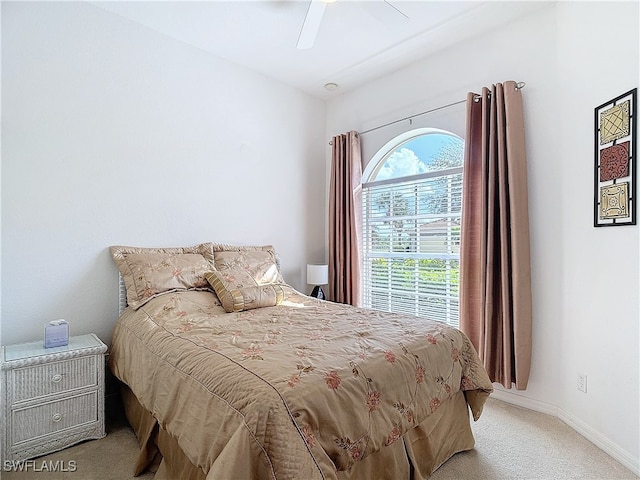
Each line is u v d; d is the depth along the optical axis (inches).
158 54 110.5
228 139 128.3
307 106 155.6
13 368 71.4
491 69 108.0
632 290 73.5
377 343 66.9
